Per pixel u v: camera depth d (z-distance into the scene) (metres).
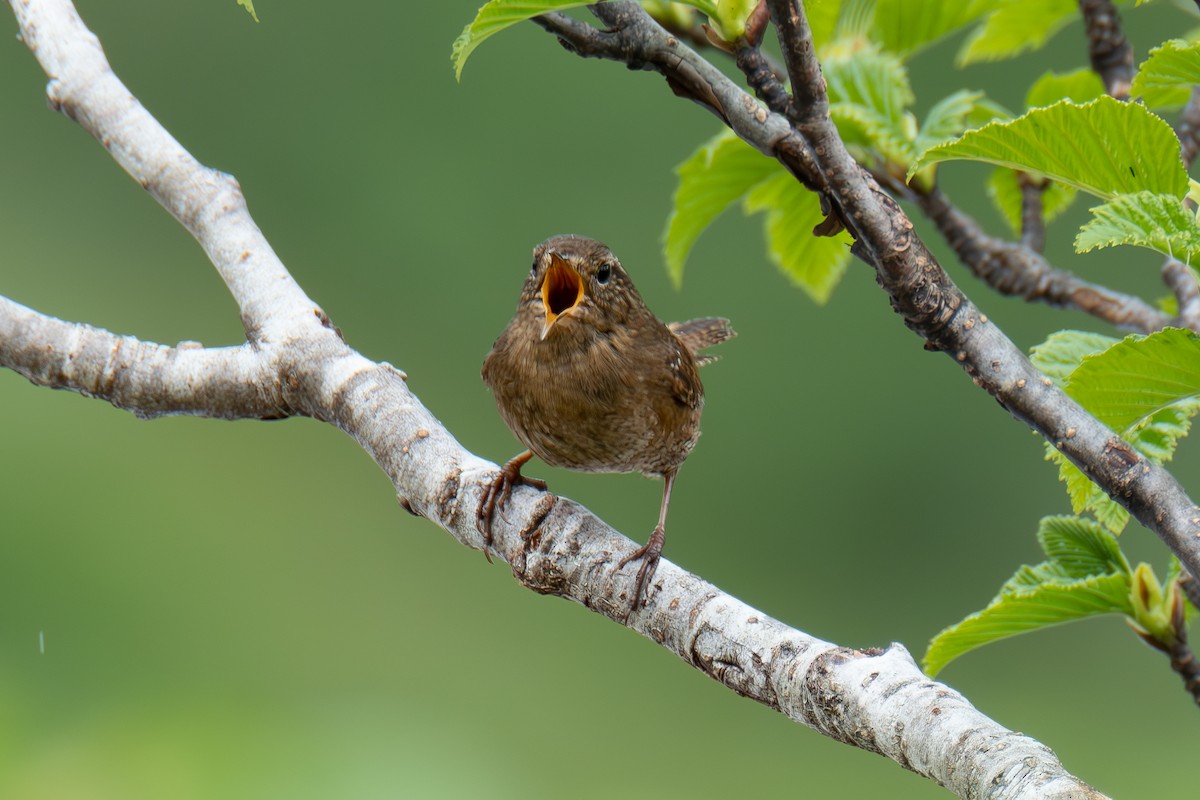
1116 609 5.11
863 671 5.05
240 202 5.14
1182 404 5.10
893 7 5.19
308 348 5.12
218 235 5.13
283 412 5.12
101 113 5.14
